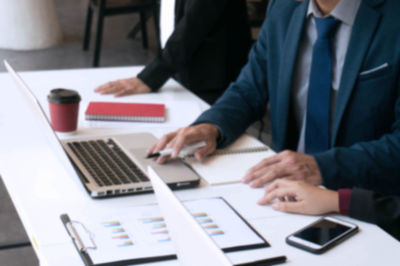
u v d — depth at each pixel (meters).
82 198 1.31
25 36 5.40
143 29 5.60
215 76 2.52
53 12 5.57
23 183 1.37
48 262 1.05
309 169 1.45
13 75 1.62
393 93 1.62
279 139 1.87
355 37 1.62
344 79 1.63
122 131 1.75
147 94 2.12
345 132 1.68
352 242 1.17
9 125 1.77
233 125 1.71
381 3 1.61
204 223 1.20
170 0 2.48
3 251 2.49
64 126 1.68
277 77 1.86
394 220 1.24
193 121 1.86
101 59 5.24
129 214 1.22
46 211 1.24
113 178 1.37
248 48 2.58
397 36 1.59
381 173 1.49
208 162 1.54
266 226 1.22
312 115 1.74
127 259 1.05
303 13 1.75
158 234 1.14
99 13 4.79
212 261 0.73
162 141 1.54
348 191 1.28
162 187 0.84
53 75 2.28
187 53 2.20
